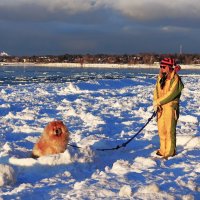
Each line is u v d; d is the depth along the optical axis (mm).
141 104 15734
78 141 8008
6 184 5086
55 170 5836
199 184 5031
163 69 6844
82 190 4695
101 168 6152
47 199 4480
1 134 8797
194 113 13008
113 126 10312
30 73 67812
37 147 6441
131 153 7238
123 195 4465
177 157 6703
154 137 8539
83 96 18625
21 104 14672
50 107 14141
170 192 4625
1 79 42375
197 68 131625
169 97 6715
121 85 28297
